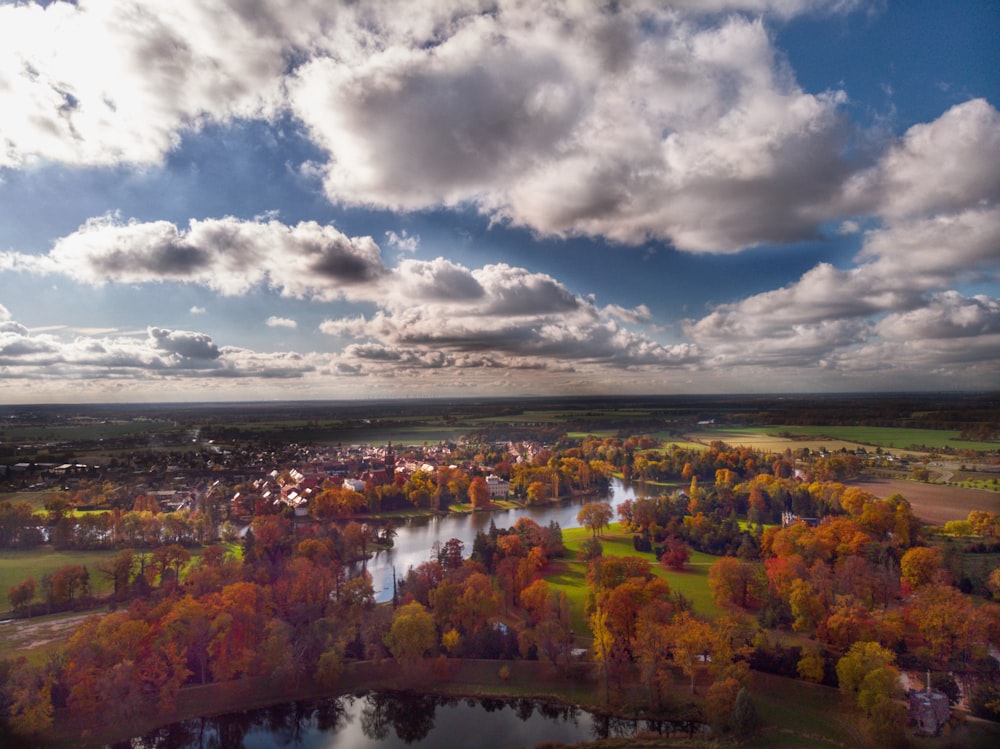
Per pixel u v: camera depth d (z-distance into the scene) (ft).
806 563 634.02
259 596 550.36
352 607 568.41
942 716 394.52
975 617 457.27
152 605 538.06
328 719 472.44
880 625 485.97
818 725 418.31
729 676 453.17
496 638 538.06
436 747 429.38
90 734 435.53
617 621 511.81
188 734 451.53
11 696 424.46
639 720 452.35
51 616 550.36
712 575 605.73
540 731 445.78
